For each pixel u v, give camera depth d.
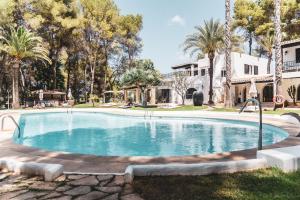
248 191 3.85
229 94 25.70
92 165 5.44
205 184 4.16
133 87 36.12
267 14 38.91
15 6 35.16
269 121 14.82
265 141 11.31
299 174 4.57
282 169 4.72
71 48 43.03
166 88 40.69
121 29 43.94
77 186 4.21
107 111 25.59
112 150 10.07
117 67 48.47
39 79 46.78
